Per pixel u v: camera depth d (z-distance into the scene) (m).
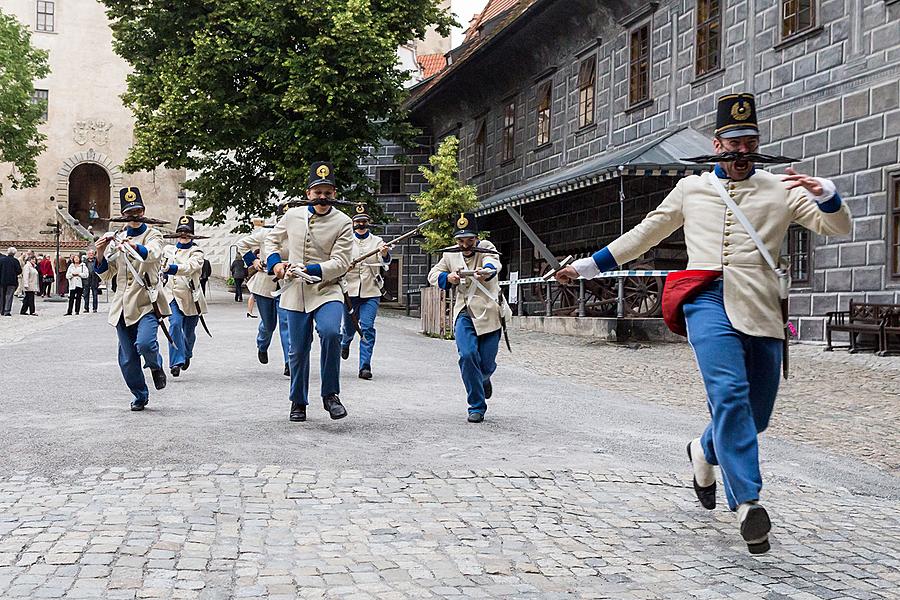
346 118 30.41
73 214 58.12
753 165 5.27
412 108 39.38
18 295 44.94
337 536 5.10
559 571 4.64
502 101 33.84
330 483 6.22
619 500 6.10
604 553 4.95
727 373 4.93
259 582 4.34
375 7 31.02
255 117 30.36
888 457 8.30
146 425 8.11
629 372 14.52
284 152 29.66
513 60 31.77
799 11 19.19
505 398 10.81
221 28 30.59
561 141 29.31
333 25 29.27
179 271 11.99
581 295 22.05
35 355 14.45
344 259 8.31
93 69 55.81
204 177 32.94
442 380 12.12
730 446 4.88
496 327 9.05
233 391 10.43
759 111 20.23
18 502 5.57
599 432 8.68
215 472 6.41
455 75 34.38
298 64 28.94
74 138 55.38
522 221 26.02
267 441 7.51
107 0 32.16
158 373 9.11
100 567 4.43
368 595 4.23
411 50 51.06
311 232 8.28
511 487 6.31
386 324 26.06
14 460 6.68
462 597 4.25
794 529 5.58
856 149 17.72
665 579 4.55
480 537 5.17
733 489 4.83
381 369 13.27
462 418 9.07
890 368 14.78
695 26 22.53
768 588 4.44
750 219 5.14
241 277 35.16
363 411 9.22
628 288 21.02
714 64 21.92
